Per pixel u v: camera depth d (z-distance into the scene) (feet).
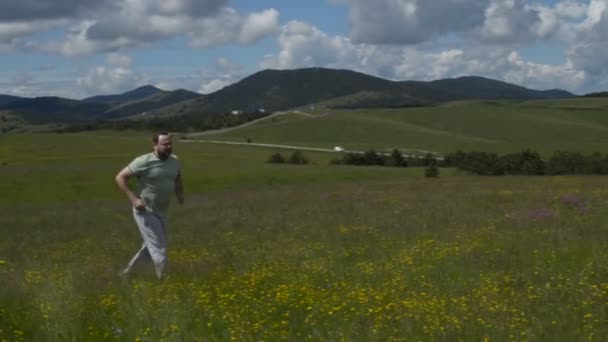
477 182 144.15
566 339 23.13
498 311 26.53
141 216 37.91
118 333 24.07
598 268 34.86
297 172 273.95
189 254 49.01
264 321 25.44
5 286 30.53
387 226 63.67
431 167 285.64
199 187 236.02
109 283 33.32
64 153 406.41
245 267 39.55
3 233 86.12
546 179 149.59
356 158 385.70
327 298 29.19
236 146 500.33
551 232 51.78
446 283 32.94
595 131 632.79
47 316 24.84
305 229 65.57
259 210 96.89
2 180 233.55
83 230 84.33
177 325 24.11
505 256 41.06
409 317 25.52
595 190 97.40
